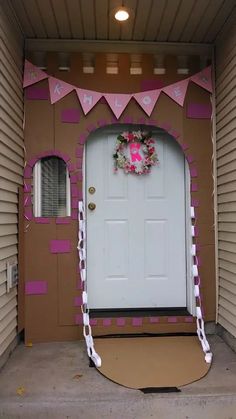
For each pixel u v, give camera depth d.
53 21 3.08
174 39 3.40
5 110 2.80
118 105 3.41
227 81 3.16
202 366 2.73
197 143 3.48
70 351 3.06
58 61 3.41
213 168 3.48
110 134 3.62
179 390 2.38
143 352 2.99
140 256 3.63
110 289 3.60
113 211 3.62
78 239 3.36
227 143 3.18
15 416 2.24
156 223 3.64
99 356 2.91
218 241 3.43
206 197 3.48
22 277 3.28
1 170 2.71
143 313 3.51
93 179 3.60
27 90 3.37
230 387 2.42
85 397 2.31
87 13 2.97
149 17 3.04
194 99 3.49
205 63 3.52
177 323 3.40
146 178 3.64
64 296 3.34
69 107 3.40
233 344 3.05
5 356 2.84
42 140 3.37
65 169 3.45
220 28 3.22
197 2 2.85
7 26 2.85
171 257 3.64
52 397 2.31
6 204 2.87
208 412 2.30
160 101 3.46
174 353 2.97
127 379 2.54
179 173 3.64
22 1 2.79
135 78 3.45
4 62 2.78
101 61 3.43
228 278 3.18
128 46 3.44
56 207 3.44
